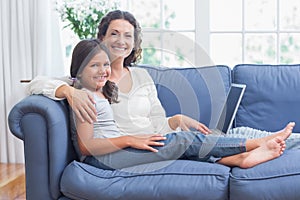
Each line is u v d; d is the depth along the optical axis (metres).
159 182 2.54
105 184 2.57
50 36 4.39
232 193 2.50
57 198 2.71
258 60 4.69
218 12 4.62
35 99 2.73
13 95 4.45
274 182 2.48
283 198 2.47
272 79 3.42
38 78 2.93
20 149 4.50
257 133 3.18
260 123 3.38
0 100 4.46
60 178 2.69
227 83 3.44
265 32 4.37
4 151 4.51
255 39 4.66
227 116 3.21
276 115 3.36
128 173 2.62
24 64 4.41
